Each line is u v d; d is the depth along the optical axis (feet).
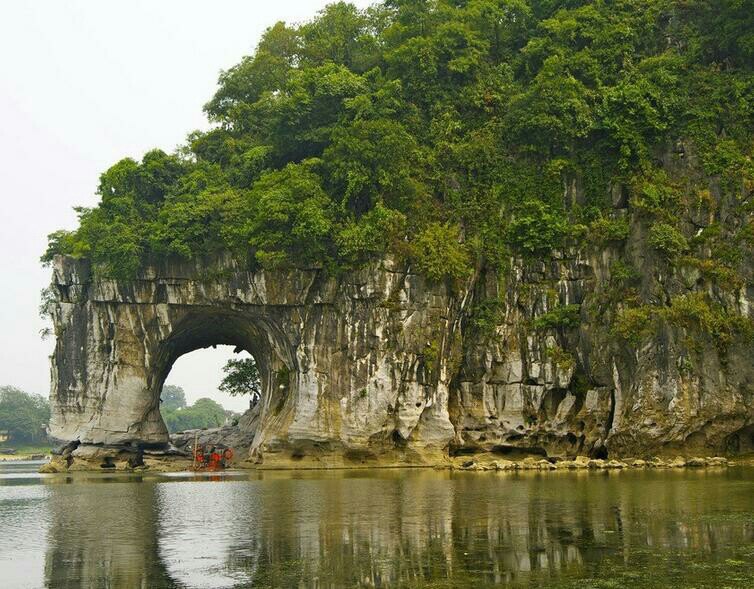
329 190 221.46
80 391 229.45
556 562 79.56
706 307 194.90
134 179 234.38
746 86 216.33
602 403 205.98
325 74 236.63
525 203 219.20
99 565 83.10
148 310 225.56
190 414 640.58
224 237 215.31
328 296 212.43
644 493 129.70
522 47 252.21
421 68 237.45
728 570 74.84
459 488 145.59
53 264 235.20
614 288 208.23
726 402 191.72
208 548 90.68
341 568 79.41
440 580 73.77
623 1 241.35
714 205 205.98
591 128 221.05
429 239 209.56
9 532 103.65
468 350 214.90
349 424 206.18
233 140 247.70
